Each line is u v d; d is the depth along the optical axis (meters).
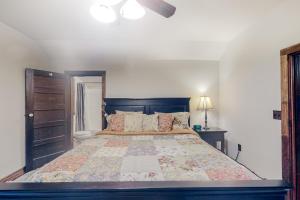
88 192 1.16
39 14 2.67
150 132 3.45
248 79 3.24
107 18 1.94
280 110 2.50
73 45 3.95
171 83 4.40
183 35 3.53
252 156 3.16
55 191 1.16
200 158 2.04
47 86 3.96
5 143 3.09
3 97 3.06
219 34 3.53
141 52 4.18
